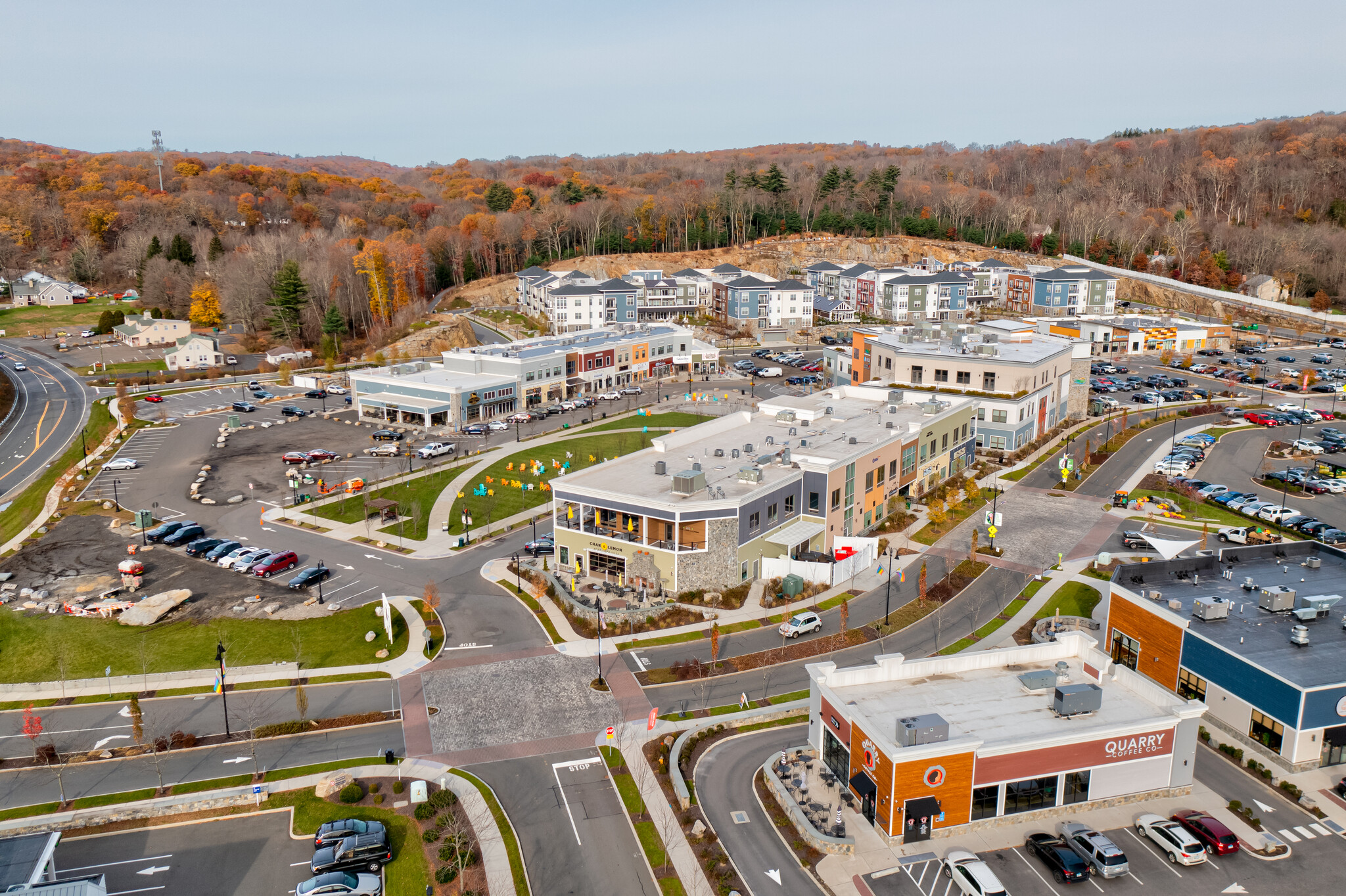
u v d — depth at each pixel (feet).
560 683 200.34
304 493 337.11
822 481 258.37
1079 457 369.71
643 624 226.38
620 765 168.45
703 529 236.02
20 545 291.17
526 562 270.67
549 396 488.85
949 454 339.77
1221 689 171.01
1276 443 385.29
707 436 299.58
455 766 168.76
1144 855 139.44
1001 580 253.65
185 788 162.09
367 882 136.46
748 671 204.44
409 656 213.46
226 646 218.18
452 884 137.59
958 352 390.83
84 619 234.99
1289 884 133.69
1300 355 585.22
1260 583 198.08
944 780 142.00
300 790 161.99
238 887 138.00
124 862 143.95
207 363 571.28
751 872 138.51
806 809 152.56
